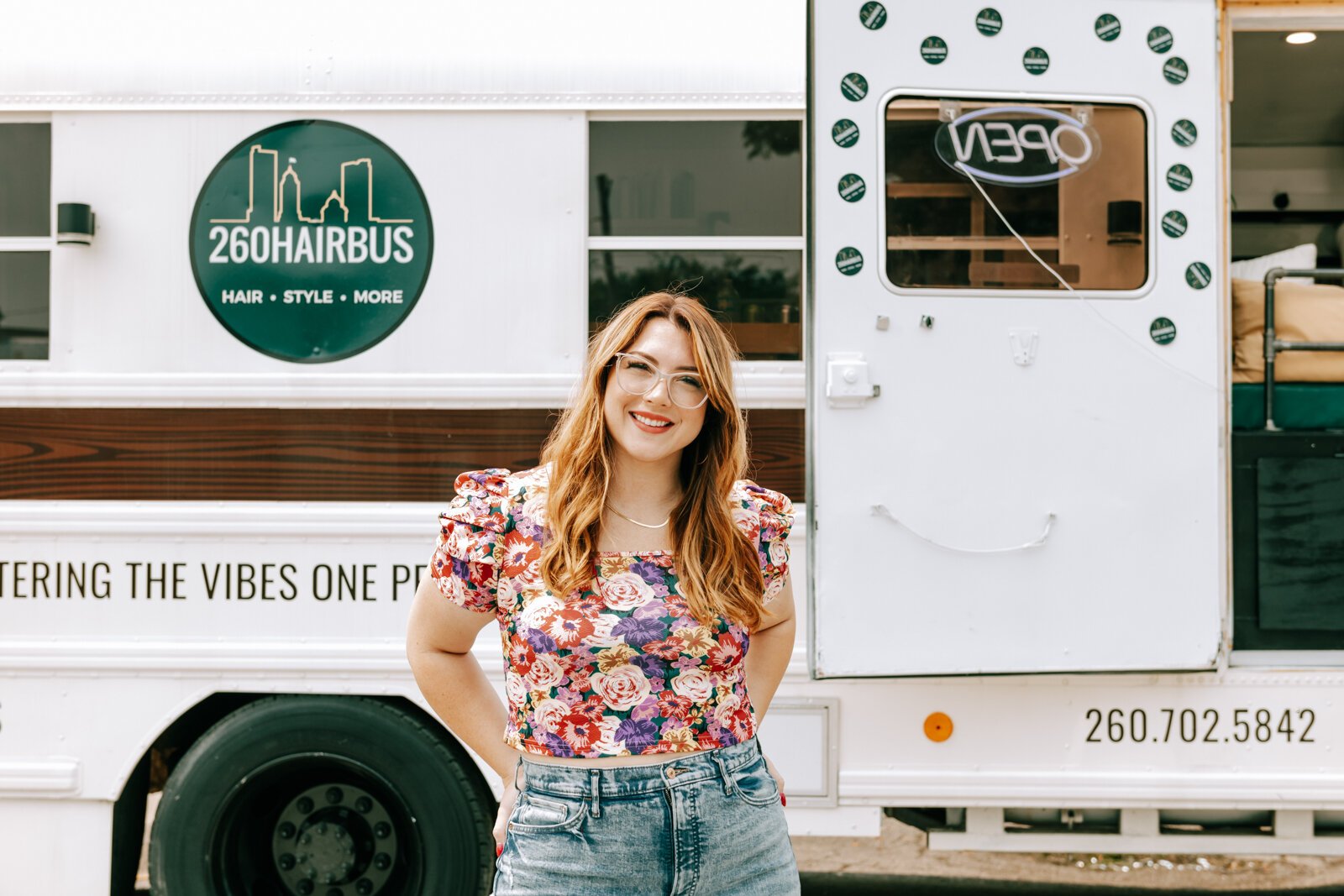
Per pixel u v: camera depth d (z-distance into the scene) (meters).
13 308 2.98
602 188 2.97
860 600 2.74
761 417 2.97
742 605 1.67
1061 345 2.79
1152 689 2.90
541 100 2.95
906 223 2.78
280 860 3.09
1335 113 4.33
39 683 2.95
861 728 2.91
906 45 2.77
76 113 2.95
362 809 3.07
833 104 2.76
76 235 2.90
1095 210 2.81
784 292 2.97
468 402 2.96
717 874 1.63
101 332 2.96
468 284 2.96
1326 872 4.17
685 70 2.94
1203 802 2.89
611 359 1.68
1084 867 4.24
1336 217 4.61
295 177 2.96
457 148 2.96
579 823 1.59
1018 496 2.77
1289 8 2.91
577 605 1.61
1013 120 2.80
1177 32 2.82
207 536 2.95
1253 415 3.14
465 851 2.95
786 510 1.83
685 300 1.74
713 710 1.64
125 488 2.96
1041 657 2.76
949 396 2.77
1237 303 3.19
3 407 2.97
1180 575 2.78
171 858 2.96
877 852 4.40
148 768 3.14
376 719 2.95
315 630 2.95
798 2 2.99
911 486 2.76
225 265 2.96
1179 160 2.82
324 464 2.96
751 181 2.97
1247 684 2.88
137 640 2.95
